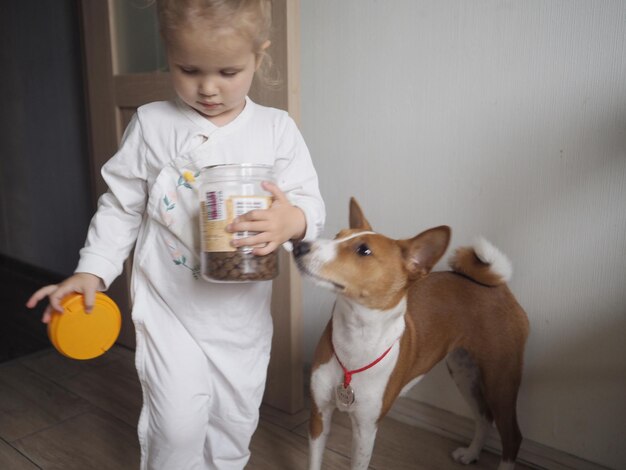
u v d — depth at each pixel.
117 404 1.85
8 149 3.43
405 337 1.27
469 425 1.67
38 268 3.38
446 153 1.57
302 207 1.08
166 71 1.87
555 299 1.47
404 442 1.67
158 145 1.07
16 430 1.69
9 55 3.19
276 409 1.83
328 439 1.66
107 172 1.11
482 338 1.42
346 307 1.17
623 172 1.32
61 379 2.03
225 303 1.11
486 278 1.45
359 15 1.65
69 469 1.51
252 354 1.17
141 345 1.13
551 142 1.40
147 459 1.14
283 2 1.50
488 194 1.52
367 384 1.20
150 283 1.11
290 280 1.70
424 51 1.56
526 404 1.57
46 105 2.97
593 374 1.44
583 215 1.39
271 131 1.13
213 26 0.86
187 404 1.09
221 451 1.20
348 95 1.73
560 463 1.51
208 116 1.08
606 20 1.28
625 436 1.42
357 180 1.76
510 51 1.42
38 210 3.28
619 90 1.29
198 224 1.06
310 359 1.96
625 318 1.37
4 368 2.12
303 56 1.79
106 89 2.03
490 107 1.48
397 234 1.72
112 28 1.96
